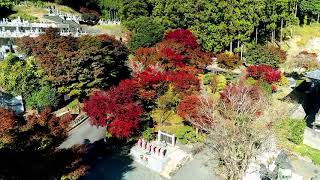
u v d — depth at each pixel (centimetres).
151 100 4638
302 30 10188
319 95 6125
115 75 5722
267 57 7262
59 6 11225
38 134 2516
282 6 8625
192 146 4438
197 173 3928
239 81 5547
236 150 3416
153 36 7100
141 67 5638
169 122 4666
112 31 8600
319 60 8319
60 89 5028
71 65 4969
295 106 5319
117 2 11100
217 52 7669
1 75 4856
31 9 9812
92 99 4191
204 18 7519
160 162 3994
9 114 2548
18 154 2345
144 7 8581
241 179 3369
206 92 5278
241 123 3597
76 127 4872
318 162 3975
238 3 7494
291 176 3500
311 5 10550
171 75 4712
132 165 4103
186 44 6444
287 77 7112
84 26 9150
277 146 4109
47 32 5450
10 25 7156
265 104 4256
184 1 7781
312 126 4700
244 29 7512
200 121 4144
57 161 2569
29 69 4938
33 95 4997
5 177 2234
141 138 4375
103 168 3997
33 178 2356
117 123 3981
